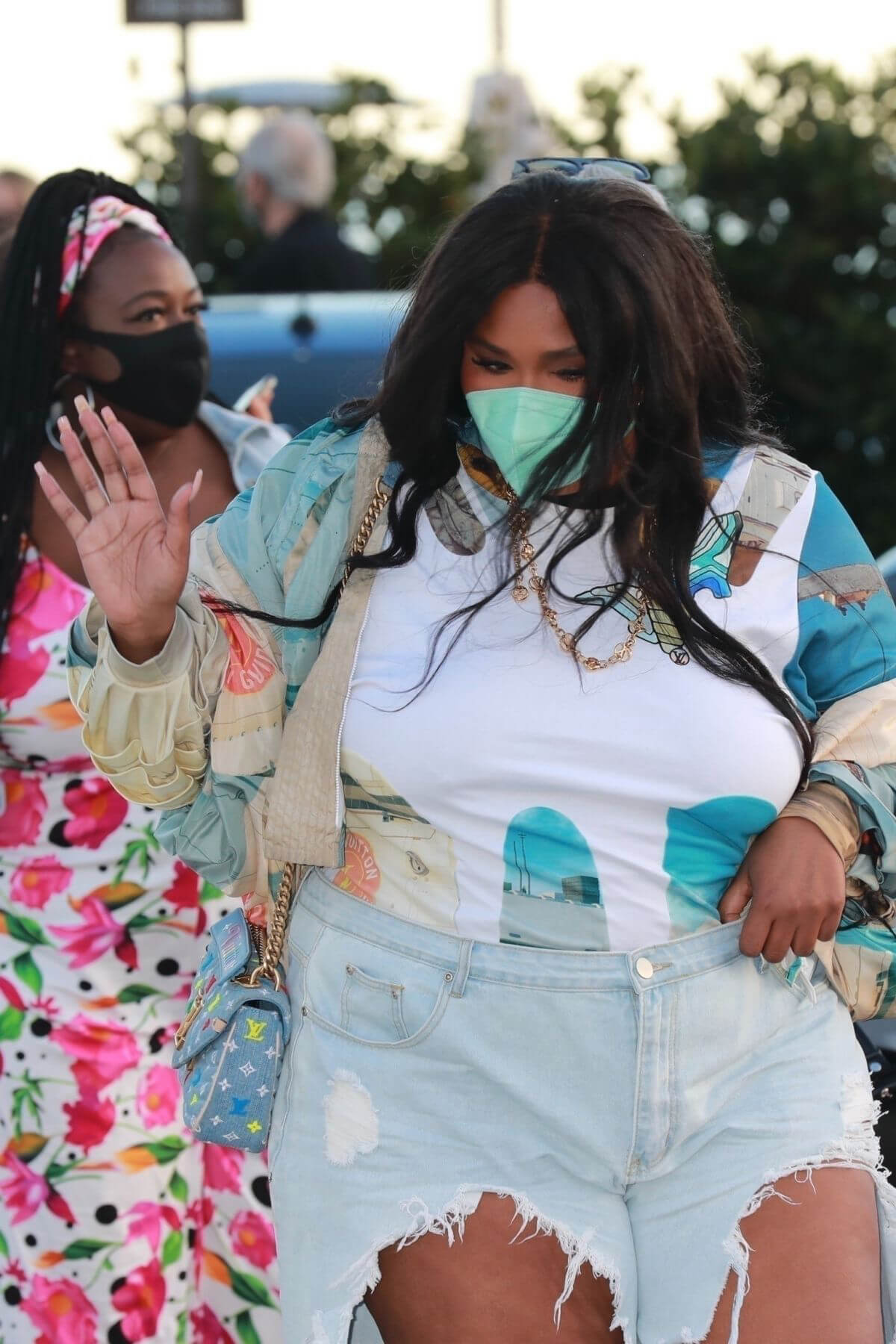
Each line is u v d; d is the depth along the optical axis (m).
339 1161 4.15
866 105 16.33
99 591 4.11
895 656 4.41
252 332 11.73
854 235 16.08
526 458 4.07
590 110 17.41
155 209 6.26
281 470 4.48
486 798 4.13
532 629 4.16
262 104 19.70
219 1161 6.00
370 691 4.22
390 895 4.24
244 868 4.55
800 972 4.29
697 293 4.25
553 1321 4.04
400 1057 4.16
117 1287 5.78
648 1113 4.07
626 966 4.09
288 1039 4.35
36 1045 5.73
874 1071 4.93
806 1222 3.99
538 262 4.02
